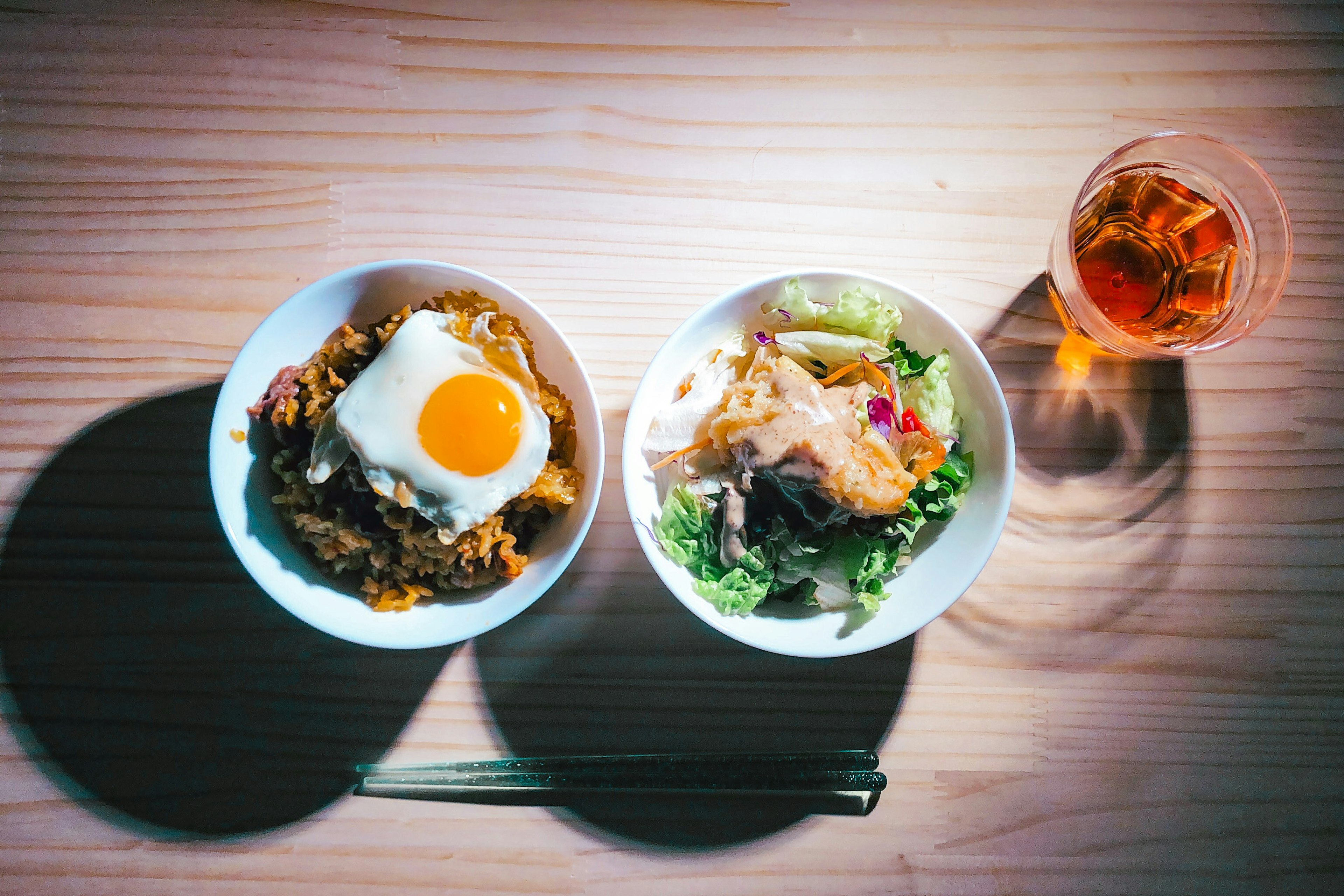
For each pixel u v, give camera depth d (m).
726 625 0.35
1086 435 0.43
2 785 0.41
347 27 0.42
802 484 0.35
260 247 0.42
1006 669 0.42
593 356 0.42
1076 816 0.42
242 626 0.41
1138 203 0.41
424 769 0.41
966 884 0.42
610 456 0.41
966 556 0.37
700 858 0.42
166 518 0.41
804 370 0.38
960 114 0.43
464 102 0.42
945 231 0.42
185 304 0.42
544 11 0.42
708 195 0.42
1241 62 0.43
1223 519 0.43
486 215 0.42
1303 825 0.42
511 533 0.38
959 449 0.38
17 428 0.41
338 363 0.37
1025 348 0.43
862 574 0.37
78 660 0.41
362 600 0.37
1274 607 0.43
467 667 0.41
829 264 0.42
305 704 0.41
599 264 0.42
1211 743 0.43
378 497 0.37
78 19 0.42
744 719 0.42
